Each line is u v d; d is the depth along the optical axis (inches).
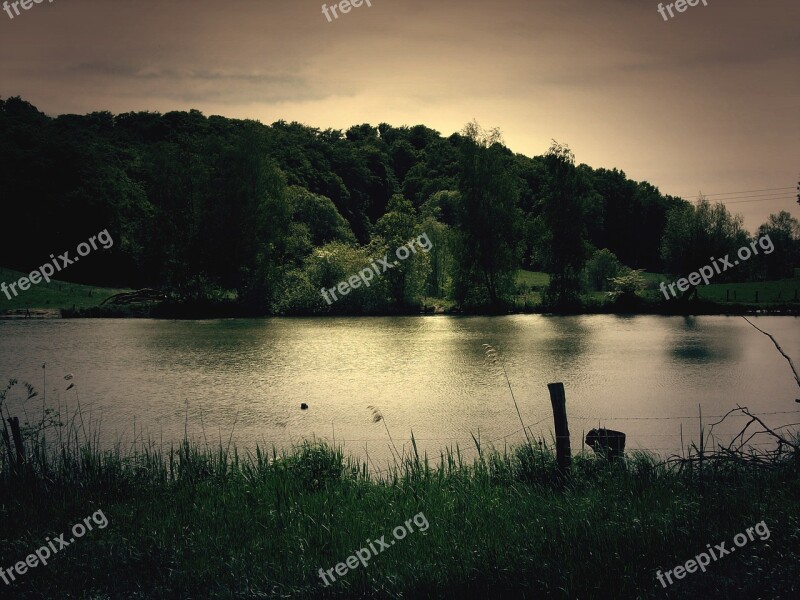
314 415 871.1
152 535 332.8
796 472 385.7
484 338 1796.3
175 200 2640.3
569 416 835.4
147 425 808.3
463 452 640.4
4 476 430.3
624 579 264.2
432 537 314.5
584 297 2716.5
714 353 1459.2
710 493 359.3
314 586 273.9
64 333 1962.4
